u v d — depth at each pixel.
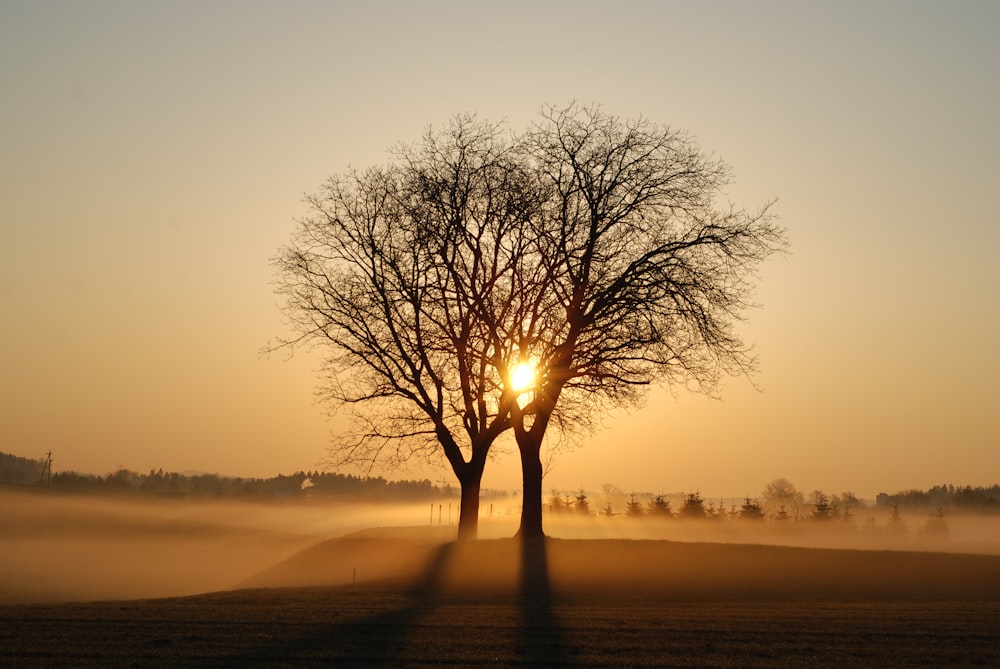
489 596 29.89
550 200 36.94
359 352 38.44
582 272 36.62
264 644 21.20
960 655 20.61
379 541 41.22
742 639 22.20
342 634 22.48
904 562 35.84
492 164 37.38
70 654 19.88
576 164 37.09
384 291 37.16
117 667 18.72
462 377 37.41
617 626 23.81
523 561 35.00
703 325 35.84
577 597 29.75
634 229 36.97
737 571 34.28
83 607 27.23
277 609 26.64
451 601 28.70
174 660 19.44
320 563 40.03
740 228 37.16
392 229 37.75
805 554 37.00
